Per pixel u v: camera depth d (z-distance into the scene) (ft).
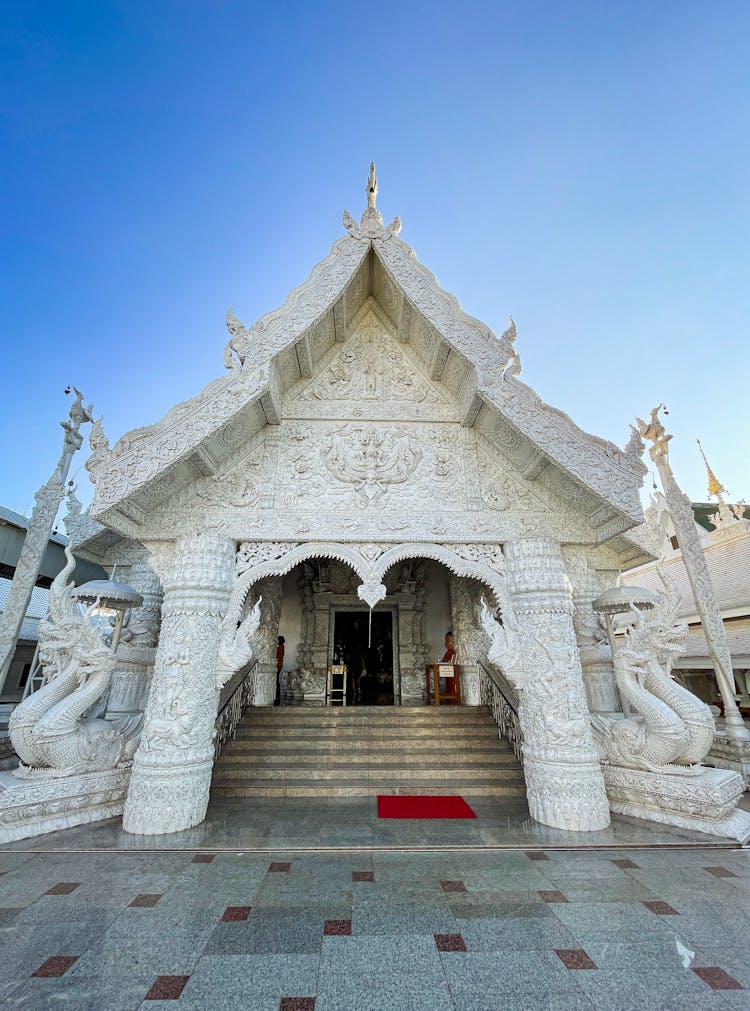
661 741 18.75
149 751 17.67
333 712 32.12
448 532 20.89
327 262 21.52
